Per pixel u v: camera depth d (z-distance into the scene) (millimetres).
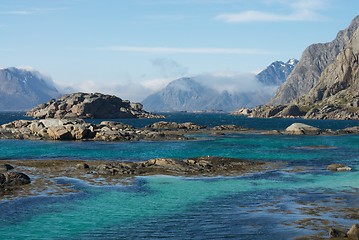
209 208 27203
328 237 19781
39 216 25109
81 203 28500
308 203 28328
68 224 23484
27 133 93375
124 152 64938
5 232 21984
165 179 38938
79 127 89125
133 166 44531
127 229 22531
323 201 29016
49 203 28312
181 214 25656
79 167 44156
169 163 45750
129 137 90875
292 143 84750
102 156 59219
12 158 55562
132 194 31781
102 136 89188
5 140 85938
